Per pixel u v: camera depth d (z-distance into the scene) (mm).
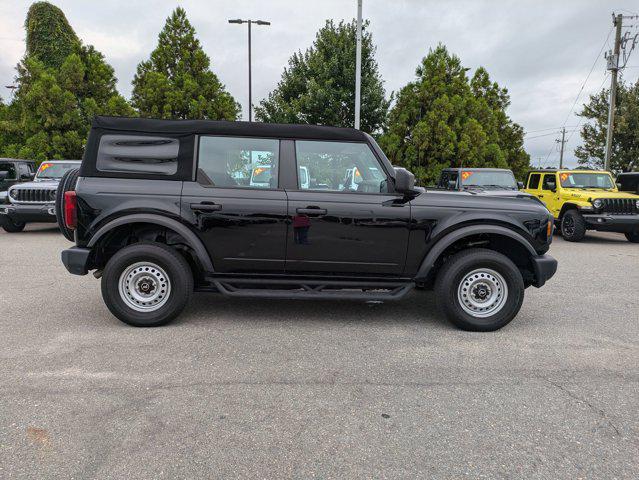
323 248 4664
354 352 4117
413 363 3889
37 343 4188
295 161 4750
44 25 21922
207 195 4578
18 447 2596
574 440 2766
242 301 5758
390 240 4695
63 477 2352
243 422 2896
